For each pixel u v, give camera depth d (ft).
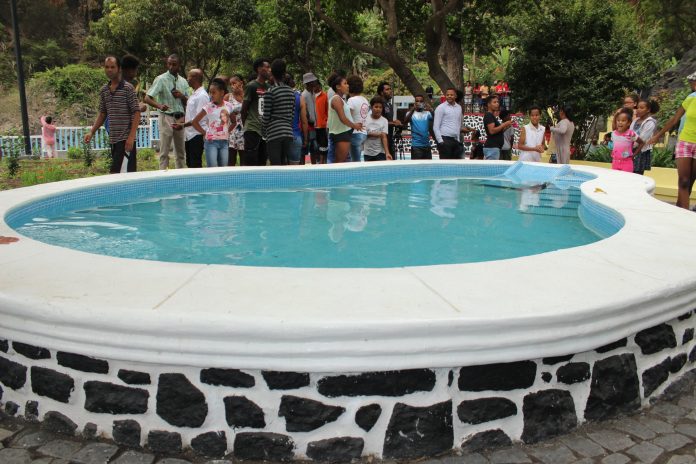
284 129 22.71
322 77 81.46
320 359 6.01
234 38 70.90
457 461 6.27
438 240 14.01
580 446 6.53
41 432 6.70
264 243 13.44
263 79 24.27
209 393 6.24
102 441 6.53
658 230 10.44
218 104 23.54
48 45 109.40
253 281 7.09
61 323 6.33
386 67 127.24
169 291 6.72
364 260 12.16
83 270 7.48
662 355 7.62
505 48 87.04
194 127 23.35
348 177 23.40
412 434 6.29
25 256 8.13
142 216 16.07
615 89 37.14
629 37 37.81
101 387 6.47
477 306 6.40
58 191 15.85
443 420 6.35
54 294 6.59
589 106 37.04
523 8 43.96
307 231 14.75
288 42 64.90
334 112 25.35
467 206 18.69
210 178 20.72
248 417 6.23
